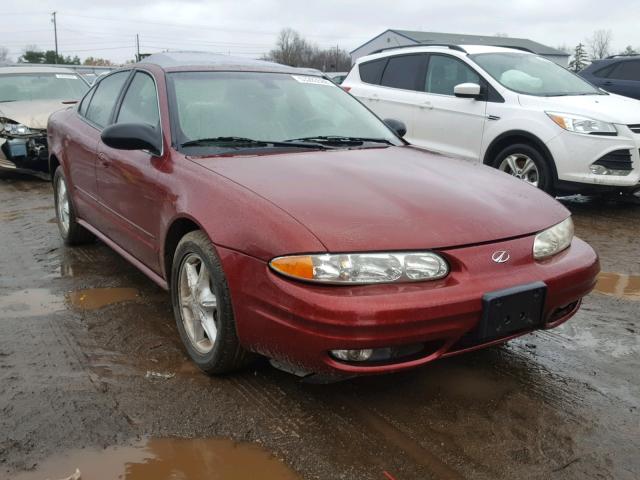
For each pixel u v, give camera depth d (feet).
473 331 8.52
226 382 9.78
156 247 11.30
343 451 8.09
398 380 9.97
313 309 7.88
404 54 26.58
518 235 9.12
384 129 13.82
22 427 8.48
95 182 14.16
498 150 22.76
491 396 9.55
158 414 8.86
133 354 10.75
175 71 12.78
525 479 7.61
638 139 20.38
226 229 9.01
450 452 8.12
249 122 12.10
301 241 8.15
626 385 9.99
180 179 10.43
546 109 21.29
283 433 8.46
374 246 8.13
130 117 13.33
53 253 16.76
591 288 9.94
